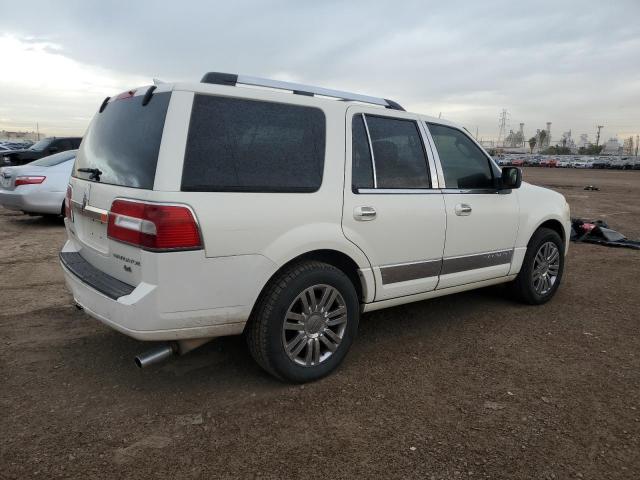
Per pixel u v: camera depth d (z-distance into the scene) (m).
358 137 3.62
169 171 2.77
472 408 3.13
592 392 3.37
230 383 3.38
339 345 3.48
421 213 3.88
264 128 3.15
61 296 5.18
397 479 2.46
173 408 3.05
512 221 4.69
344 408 3.10
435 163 4.09
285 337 3.24
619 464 2.61
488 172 4.56
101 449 2.64
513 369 3.69
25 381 3.35
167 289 2.77
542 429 2.91
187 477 2.44
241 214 2.94
